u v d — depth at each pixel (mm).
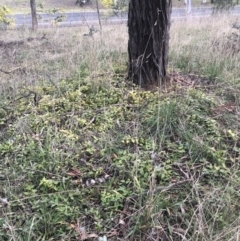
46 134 2895
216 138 2770
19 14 17391
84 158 2627
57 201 2174
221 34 5906
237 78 3891
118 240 1964
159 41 3639
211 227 1958
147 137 2838
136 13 3592
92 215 2113
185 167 2502
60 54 5566
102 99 3482
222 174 2412
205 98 3309
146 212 2021
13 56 5723
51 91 3738
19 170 2502
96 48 5328
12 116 3299
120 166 2467
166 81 3809
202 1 17719
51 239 1947
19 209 2160
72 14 16156
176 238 1962
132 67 3816
